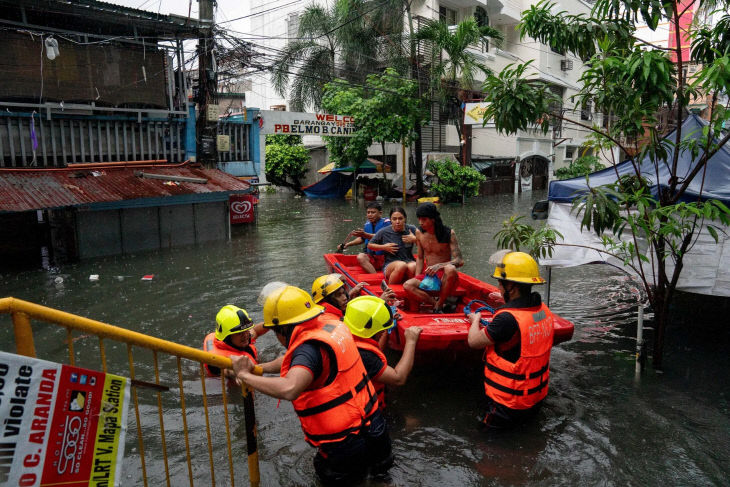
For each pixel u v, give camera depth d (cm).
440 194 2433
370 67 2452
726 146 656
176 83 1355
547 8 527
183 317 732
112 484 215
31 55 1095
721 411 443
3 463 181
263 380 275
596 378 509
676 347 586
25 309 189
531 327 384
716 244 535
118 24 1212
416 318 498
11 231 1179
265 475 364
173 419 444
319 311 310
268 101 3097
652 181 561
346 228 1595
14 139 1131
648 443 397
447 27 2250
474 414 443
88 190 1115
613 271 978
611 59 454
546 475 360
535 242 534
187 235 1331
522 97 491
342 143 2453
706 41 518
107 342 628
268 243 1338
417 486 348
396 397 476
